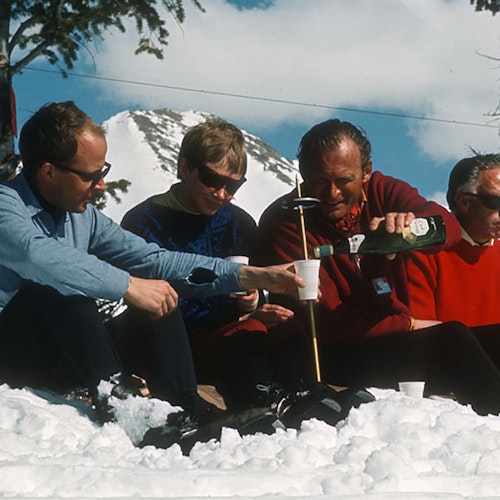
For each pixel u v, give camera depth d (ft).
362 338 15.75
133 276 13.65
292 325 14.32
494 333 16.30
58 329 11.81
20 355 12.34
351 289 16.06
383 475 8.95
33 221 12.90
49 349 12.36
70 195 12.94
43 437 10.76
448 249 17.39
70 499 8.04
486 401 14.02
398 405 11.09
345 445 9.84
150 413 11.31
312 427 10.69
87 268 12.21
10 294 12.82
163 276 14.12
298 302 15.80
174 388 12.42
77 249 12.66
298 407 12.04
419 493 8.33
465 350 14.24
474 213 17.26
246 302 15.28
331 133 15.66
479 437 10.23
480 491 8.88
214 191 16.24
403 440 10.37
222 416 11.26
